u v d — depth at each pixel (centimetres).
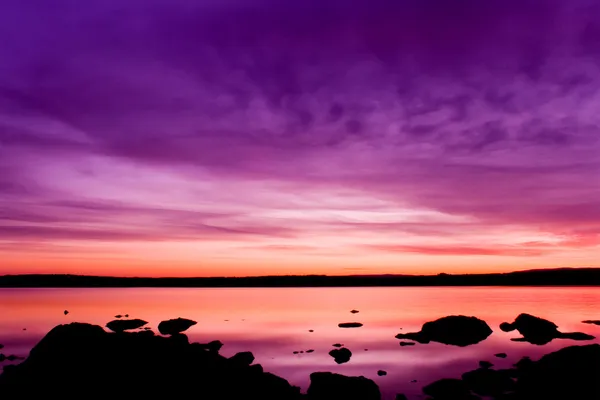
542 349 3070
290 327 4294
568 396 1669
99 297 9956
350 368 2516
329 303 8112
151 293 12738
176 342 2109
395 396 1914
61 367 1756
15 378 1717
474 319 3712
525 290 13538
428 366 2570
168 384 1684
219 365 1900
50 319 4844
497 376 2022
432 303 7850
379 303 8038
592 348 1972
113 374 1725
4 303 7606
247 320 4981
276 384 1794
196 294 12444
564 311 5772
